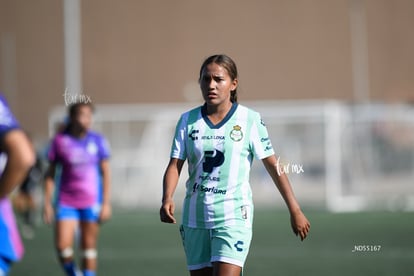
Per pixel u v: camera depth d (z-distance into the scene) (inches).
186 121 719.1
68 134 1115.9
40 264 1454.2
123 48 6294.3
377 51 6348.4
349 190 3019.2
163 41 6328.7
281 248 1654.8
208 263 712.4
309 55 6363.2
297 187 3164.4
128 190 3046.3
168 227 2187.5
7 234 527.2
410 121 3078.2
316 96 6338.6
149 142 3095.5
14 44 5915.4
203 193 703.7
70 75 2203.5
